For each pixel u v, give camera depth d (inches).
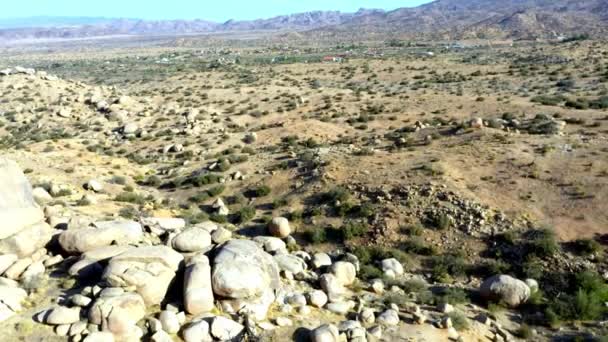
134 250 681.6
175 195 1402.6
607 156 1213.1
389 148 1579.7
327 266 865.5
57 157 1732.3
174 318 602.2
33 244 745.6
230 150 1876.2
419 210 1057.5
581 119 1806.1
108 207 1164.5
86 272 690.2
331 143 1899.6
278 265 804.0
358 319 689.6
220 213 1225.4
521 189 1095.0
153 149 2017.7
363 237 1028.5
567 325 725.3
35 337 562.9
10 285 654.5
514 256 906.1
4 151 1752.0
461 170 1219.2
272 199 1278.3
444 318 693.3
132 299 595.5
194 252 759.7
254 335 602.9
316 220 1120.2
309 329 641.0
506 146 1379.2
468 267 903.1
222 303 647.1
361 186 1199.6
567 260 866.1
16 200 765.3
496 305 775.1
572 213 985.5
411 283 846.5
